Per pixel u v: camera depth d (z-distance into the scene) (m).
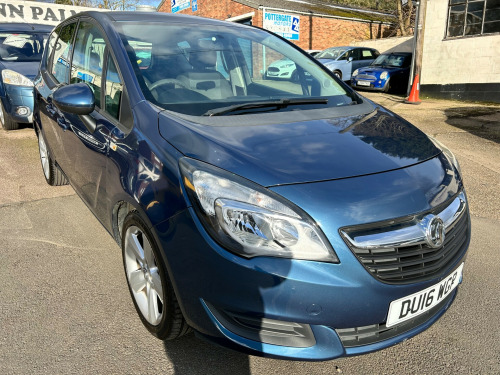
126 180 2.09
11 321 2.28
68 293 2.55
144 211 1.91
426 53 12.07
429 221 1.75
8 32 6.85
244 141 1.95
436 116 8.60
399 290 1.71
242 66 2.85
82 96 2.39
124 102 2.35
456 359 2.13
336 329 1.68
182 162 1.82
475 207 4.08
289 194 1.67
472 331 2.34
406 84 13.45
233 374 1.99
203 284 1.70
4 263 2.85
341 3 23.98
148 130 2.09
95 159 2.53
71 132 2.95
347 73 14.73
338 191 1.71
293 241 1.62
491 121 8.02
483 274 2.92
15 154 5.30
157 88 2.36
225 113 2.25
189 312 1.80
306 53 3.28
